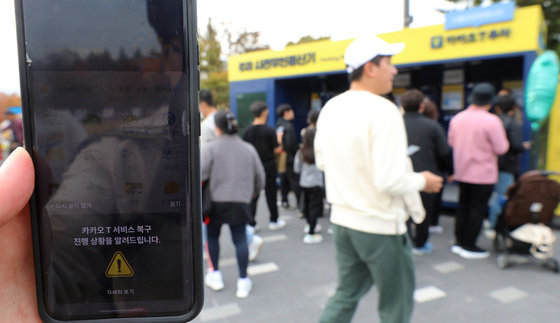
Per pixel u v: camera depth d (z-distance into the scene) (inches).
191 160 34.6
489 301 118.3
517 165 178.1
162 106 34.3
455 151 155.6
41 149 33.1
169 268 34.7
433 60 212.4
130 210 34.3
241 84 306.8
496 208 182.4
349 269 77.5
